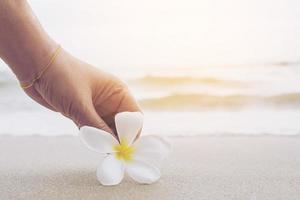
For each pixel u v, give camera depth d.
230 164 0.37
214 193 0.30
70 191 0.30
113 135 0.33
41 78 0.32
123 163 0.31
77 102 0.32
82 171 0.35
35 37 0.31
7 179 0.33
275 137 0.47
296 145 0.43
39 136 0.50
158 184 0.31
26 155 0.41
